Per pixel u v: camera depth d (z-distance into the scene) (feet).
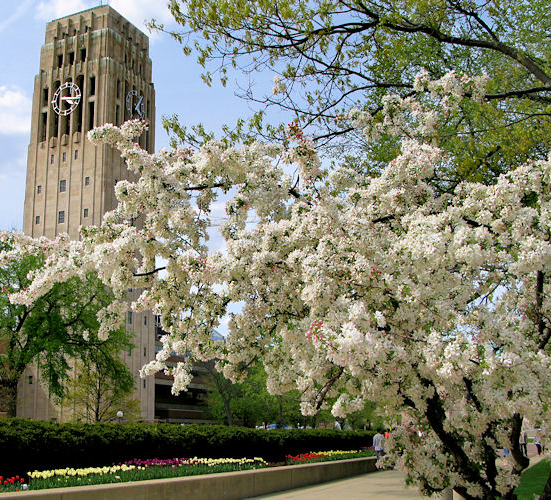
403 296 16.99
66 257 23.99
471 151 30.25
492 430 18.98
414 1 27.55
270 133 28.53
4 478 34.35
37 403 179.11
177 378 24.80
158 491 33.27
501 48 27.81
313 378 20.79
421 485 19.17
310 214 19.86
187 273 22.34
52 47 230.07
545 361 15.21
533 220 18.38
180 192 22.31
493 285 20.12
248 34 28.30
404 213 20.03
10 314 101.81
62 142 214.90
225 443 53.31
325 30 28.55
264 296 21.70
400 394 17.95
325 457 63.57
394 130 25.34
